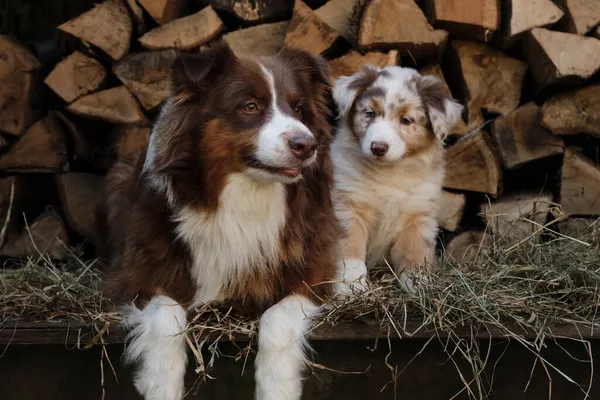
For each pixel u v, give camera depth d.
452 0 3.87
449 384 3.19
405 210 3.89
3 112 4.25
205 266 3.10
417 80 3.87
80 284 3.57
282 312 2.95
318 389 3.19
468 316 3.02
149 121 4.28
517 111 4.09
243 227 3.06
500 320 3.06
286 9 4.22
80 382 3.17
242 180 2.98
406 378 3.18
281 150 2.77
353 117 3.92
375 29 3.99
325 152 3.24
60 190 4.41
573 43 3.84
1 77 4.19
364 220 3.91
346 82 3.92
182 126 2.96
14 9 5.10
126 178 3.84
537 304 3.12
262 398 2.80
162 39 4.11
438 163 4.00
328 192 3.29
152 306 2.95
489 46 4.09
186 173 2.97
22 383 3.16
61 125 4.36
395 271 3.96
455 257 4.23
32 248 4.34
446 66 4.33
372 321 3.02
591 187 4.13
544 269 3.38
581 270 3.27
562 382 3.18
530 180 4.43
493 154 4.18
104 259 4.00
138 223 3.12
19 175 4.42
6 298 3.24
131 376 3.14
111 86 4.30
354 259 3.64
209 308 3.07
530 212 4.20
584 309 3.10
